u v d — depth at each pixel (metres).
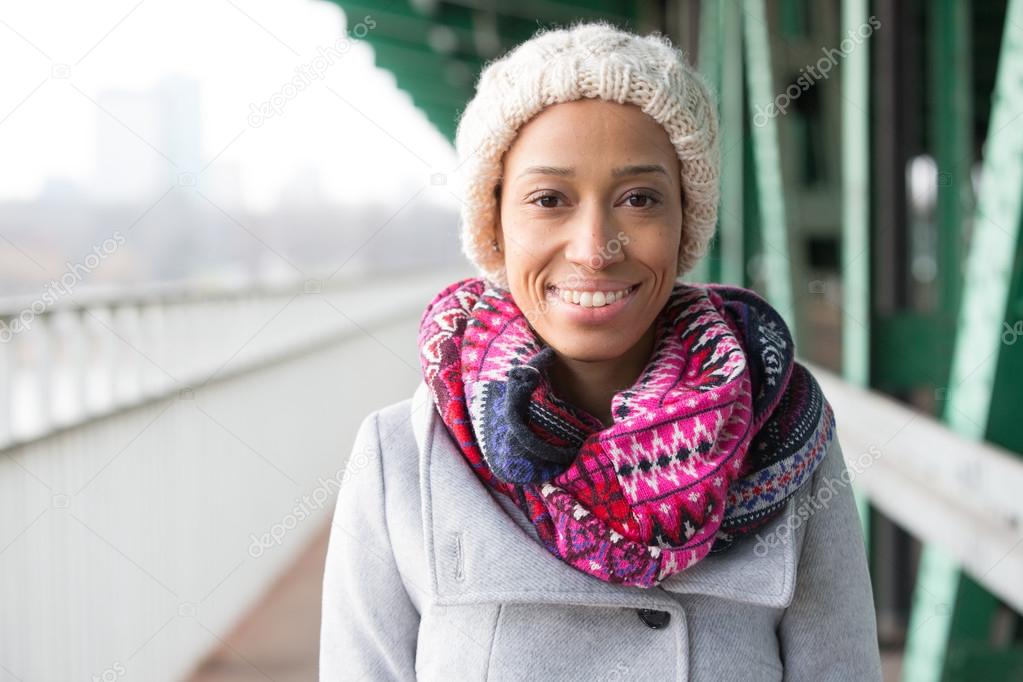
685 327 1.05
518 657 1.03
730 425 0.97
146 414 3.24
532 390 0.99
